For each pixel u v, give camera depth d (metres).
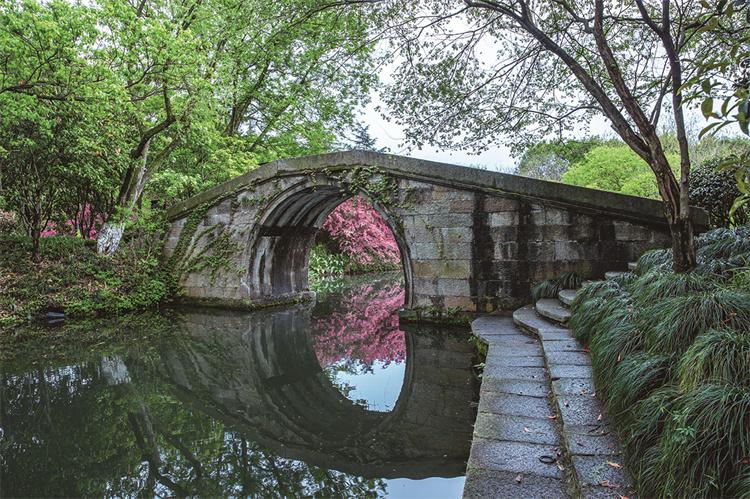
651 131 3.77
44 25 7.04
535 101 5.99
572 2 5.23
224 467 3.50
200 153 12.95
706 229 6.22
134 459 3.62
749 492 1.67
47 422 4.33
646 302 3.51
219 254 10.73
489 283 7.86
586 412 2.90
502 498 2.23
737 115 1.64
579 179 13.76
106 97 8.27
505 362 4.32
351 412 4.68
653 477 2.03
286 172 9.74
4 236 10.48
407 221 8.44
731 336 2.29
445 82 5.87
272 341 7.75
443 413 4.38
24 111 7.89
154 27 8.37
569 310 5.78
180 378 5.75
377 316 10.11
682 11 3.81
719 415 1.92
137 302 10.37
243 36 8.28
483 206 7.89
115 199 11.48
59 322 9.02
